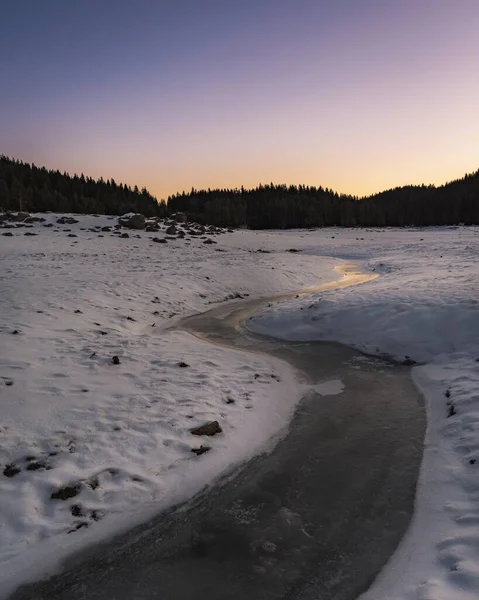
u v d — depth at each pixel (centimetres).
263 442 663
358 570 416
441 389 836
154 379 866
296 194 13912
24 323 1159
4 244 3117
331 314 1338
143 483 547
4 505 493
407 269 2483
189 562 432
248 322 1466
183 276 2116
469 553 408
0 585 403
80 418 687
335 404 803
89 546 451
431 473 565
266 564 427
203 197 13362
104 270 2216
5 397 726
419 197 12012
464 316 1114
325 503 517
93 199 7956
